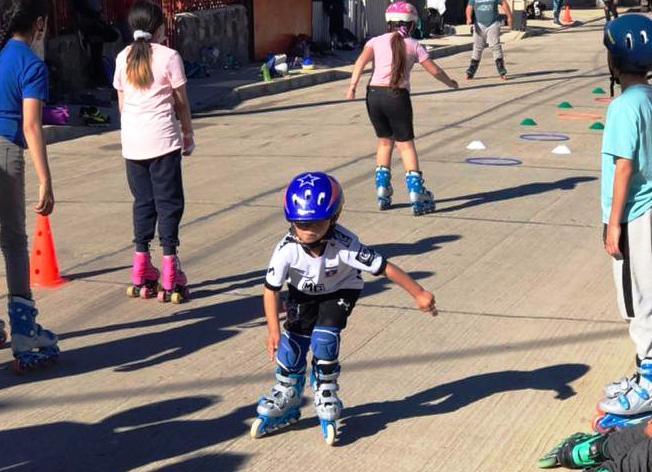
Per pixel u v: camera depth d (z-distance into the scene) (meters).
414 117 15.84
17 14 6.71
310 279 5.87
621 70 5.92
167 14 20.28
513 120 15.47
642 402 6.04
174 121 8.01
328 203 5.66
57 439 6.15
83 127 15.12
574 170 12.05
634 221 5.93
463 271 8.62
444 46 26.73
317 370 6.02
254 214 10.41
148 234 8.14
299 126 15.53
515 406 6.43
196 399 6.57
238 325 7.67
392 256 9.00
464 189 11.22
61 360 7.13
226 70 21.66
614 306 7.87
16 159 6.80
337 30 25.61
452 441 6.08
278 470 5.82
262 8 23.17
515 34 30.94
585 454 5.60
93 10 17.98
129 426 6.28
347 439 6.10
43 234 8.48
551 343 7.25
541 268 8.68
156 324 7.71
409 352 7.14
